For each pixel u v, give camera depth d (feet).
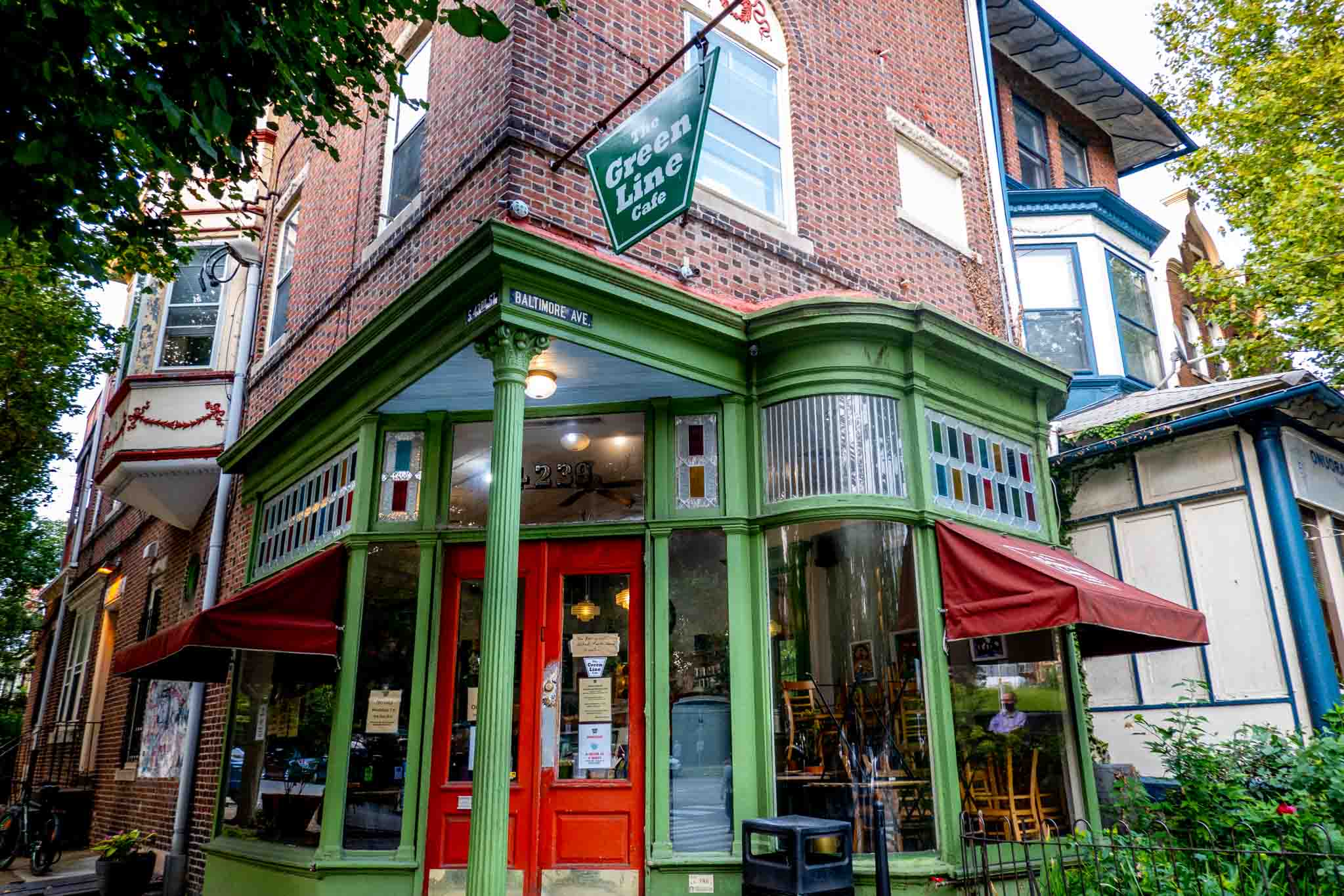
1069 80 52.06
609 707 24.25
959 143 37.06
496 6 24.84
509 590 19.95
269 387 36.73
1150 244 53.26
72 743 53.52
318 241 34.53
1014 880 23.76
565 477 25.93
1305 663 30.53
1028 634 27.30
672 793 23.34
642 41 26.63
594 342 22.56
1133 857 19.98
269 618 24.38
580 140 23.16
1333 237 36.88
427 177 27.04
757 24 30.32
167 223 22.52
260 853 26.40
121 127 17.39
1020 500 29.04
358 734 24.70
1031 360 29.73
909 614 24.81
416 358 24.57
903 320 25.96
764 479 25.45
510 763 21.36
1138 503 35.73
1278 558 31.78
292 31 18.42
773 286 27.71
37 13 15.92
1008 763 25.46
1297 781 23.84
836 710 24.02
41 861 37.96
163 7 16.90
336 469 28.71
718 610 24.58
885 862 19.71
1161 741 30.09
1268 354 42.70
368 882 23.31
